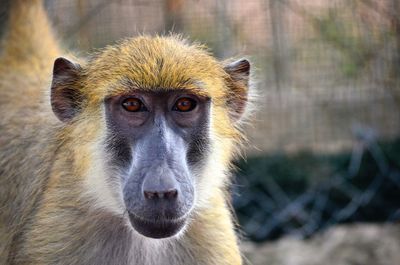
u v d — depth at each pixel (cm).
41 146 879
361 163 1462
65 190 814
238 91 860
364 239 1318
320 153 1491
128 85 751
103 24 1410
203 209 829
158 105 758
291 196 1466
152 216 711
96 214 810
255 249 1341
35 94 971
